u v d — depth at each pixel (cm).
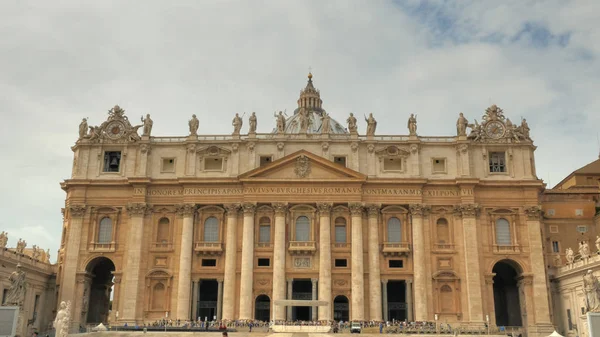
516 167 7806
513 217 7612
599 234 7831
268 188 7650
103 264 8231
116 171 8000
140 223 7619
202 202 7688
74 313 7375
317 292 7388
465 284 7344
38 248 8912
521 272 7494
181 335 5788
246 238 7469
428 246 7512
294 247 7400
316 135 7894
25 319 6962
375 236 7506
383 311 7362
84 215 7750
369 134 7944
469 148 7862
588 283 5034
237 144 7875
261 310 7581
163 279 7506
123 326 6719
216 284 8125
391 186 7662
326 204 7556
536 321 7194
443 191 7694
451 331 6725
